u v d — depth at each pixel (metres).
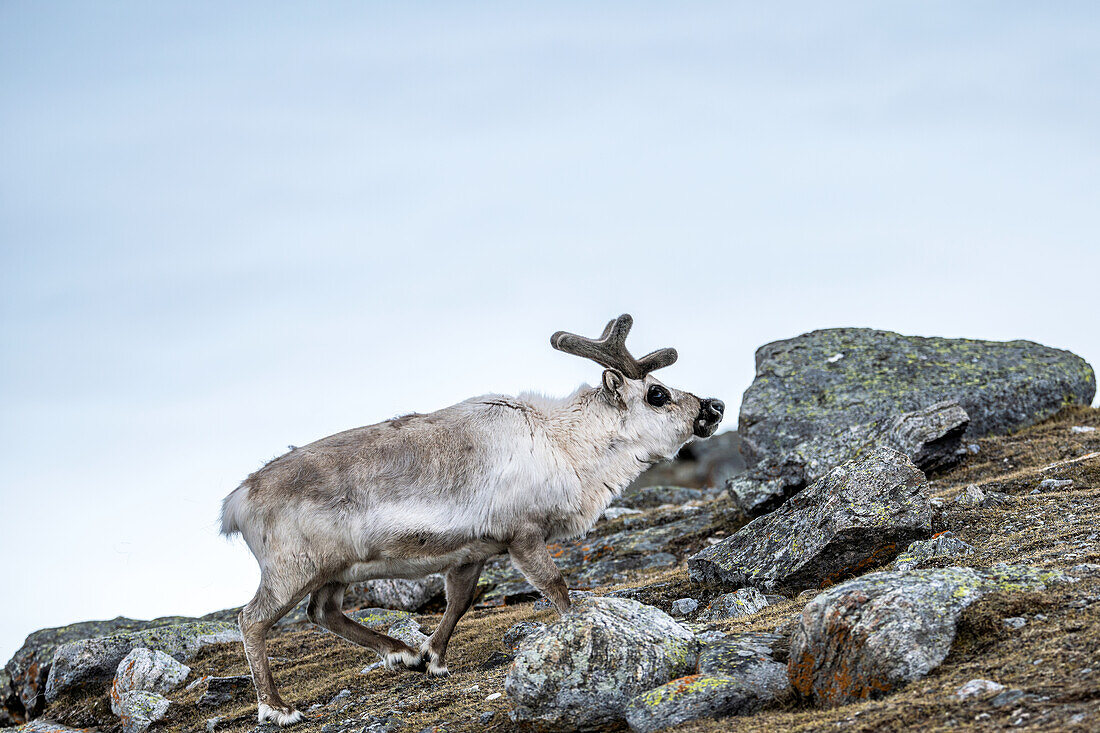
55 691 48.75
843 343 75.56
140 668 45.25
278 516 32.56
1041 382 67.31
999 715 18.86
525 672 25.03
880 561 36.91
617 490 35.81
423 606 54.66
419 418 34.34
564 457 34.28
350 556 32.72
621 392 35.62
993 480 45.84
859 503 37.56
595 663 24.84
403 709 31.06
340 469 32.72
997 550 32.25
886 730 19.58
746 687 23.89
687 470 105.38
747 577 39.41
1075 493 39.12
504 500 33.06
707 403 37.47
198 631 51.62
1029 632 22.53
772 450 65.69
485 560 35.47
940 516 38.16
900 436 54.22
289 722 33.31
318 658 45.22
